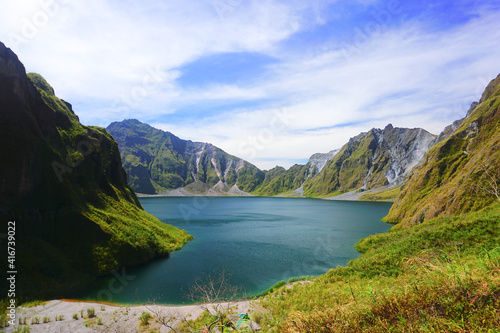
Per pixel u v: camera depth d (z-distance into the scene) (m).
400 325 5.05
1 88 46.56
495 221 26.80
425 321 4.85
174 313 25.89
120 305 30.84
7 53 49.41
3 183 41.53
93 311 25.86
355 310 6.27
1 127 43.72
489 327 4.06
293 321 6.96
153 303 30.91
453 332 4.34
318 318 6.55
